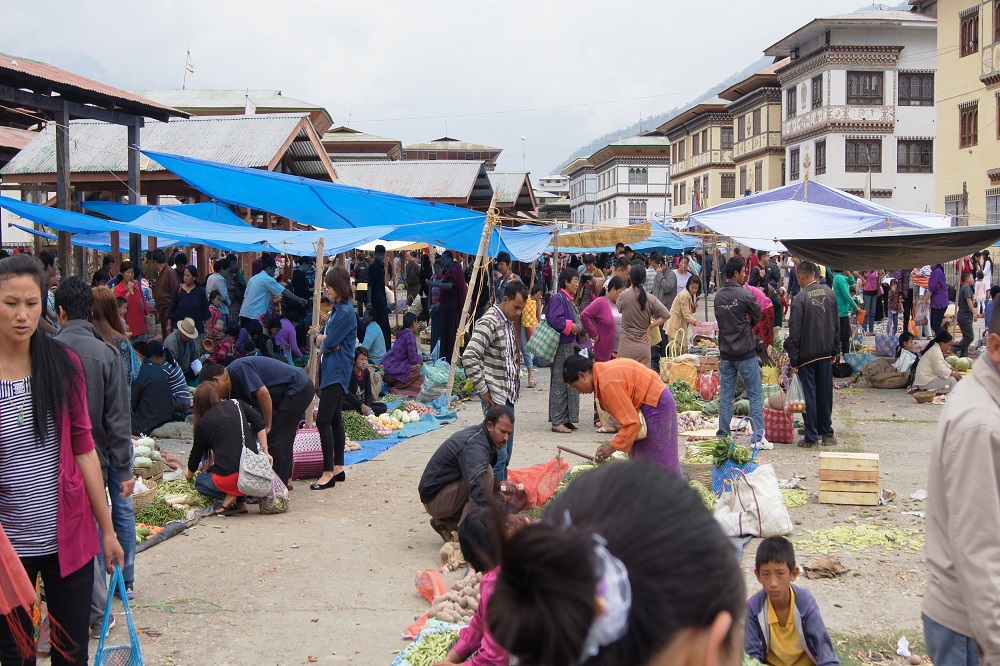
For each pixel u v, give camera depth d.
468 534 4.39
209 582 6.09
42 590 4.95
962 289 17.53
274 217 23.52
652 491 1.12
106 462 5.16
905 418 11.94
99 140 17.56
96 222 12.30
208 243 13.50
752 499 7.05
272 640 5.18
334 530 7.32
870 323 22.36
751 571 6.30
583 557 1.00
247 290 14.38
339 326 8.56
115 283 14.05
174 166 11.34
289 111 42.97
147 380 10.04
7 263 3.53
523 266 29.50
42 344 3.71
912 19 42.72
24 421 3.63
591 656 1.02
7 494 3.63
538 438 10.96
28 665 3.56
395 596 5.88
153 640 5.16
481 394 8.07
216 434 7.67
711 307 30.97
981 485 2.64
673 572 1.05
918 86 44.03
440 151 64.31
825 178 44.34
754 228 14.73
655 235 28.41
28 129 20.12
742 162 56.94
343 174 26.67
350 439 10.91
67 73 13.36
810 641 4.31
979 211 32.22
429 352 18.86
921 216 16.05
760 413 9.95
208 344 13.97
